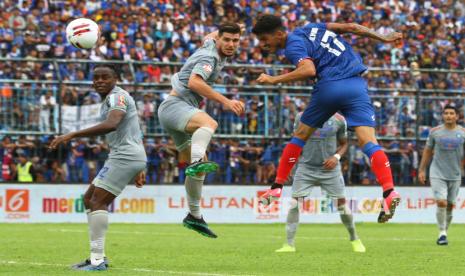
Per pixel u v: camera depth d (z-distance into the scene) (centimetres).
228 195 3678
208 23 4516
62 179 3559
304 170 2159
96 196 1541
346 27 1622
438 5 5109
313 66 1549
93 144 3569
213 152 3628
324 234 2970
